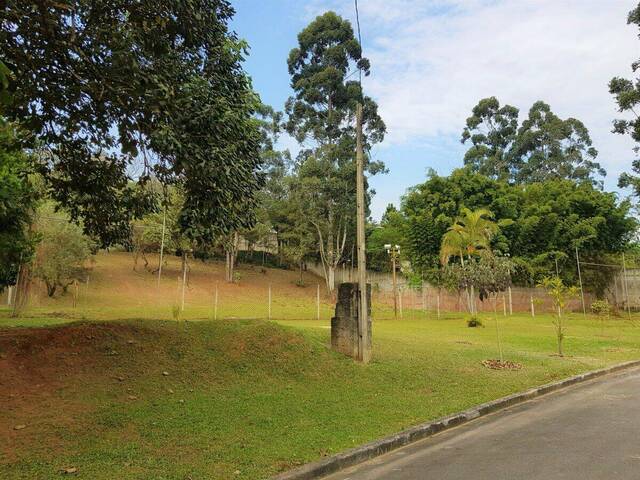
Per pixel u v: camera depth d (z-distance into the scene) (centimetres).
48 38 715
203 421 644
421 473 515
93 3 730
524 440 626
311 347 1056
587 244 4228
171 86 739
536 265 4069
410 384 942
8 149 944
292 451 559
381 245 4891
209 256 4972
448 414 757
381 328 2278
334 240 5044
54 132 899
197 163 750
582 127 6456
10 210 1066
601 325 2658
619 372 1236
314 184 4325
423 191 4259
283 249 4975
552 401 890
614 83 2372
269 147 4609
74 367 765
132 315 2550
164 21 756
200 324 1073
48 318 2020
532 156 6462
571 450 568
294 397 798
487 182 4259
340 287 1121
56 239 2373
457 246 2889
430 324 2689
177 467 495
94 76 744
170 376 811
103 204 1019
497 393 911
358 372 986
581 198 4306
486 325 2622
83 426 591
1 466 475
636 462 516
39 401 649
